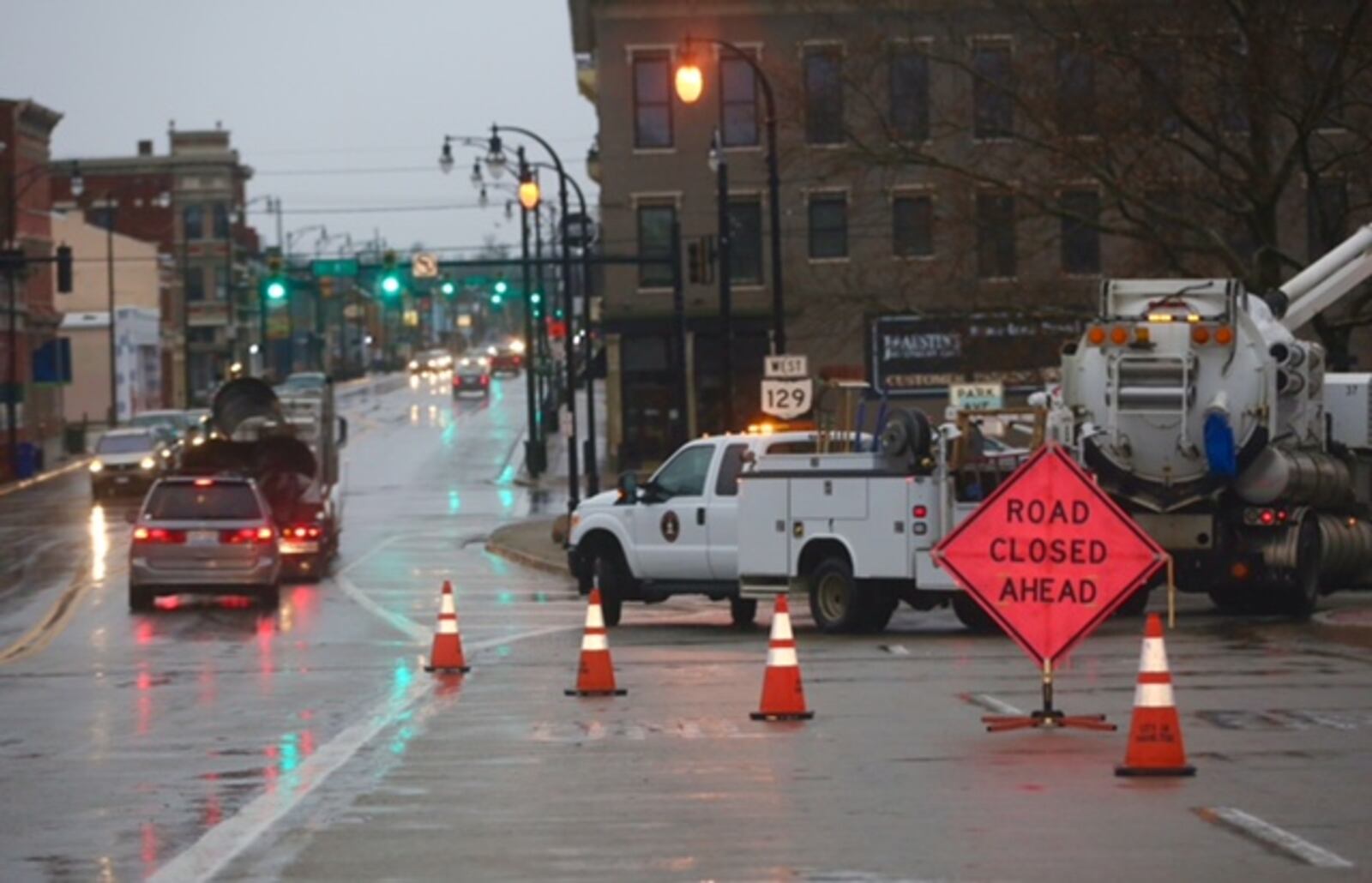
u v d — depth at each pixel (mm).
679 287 80312
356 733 25188
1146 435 39688
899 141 67188
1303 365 41062
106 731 26094
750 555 39719
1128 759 20281
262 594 49281
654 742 23609
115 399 159125
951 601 39375
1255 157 58688
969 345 77875
